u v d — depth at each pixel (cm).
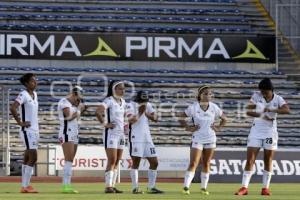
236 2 9725
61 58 8825
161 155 6819
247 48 9012
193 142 4356
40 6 9425
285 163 6675
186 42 8969
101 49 8894
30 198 3781
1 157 7256
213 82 8769
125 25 9338
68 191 4391
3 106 7281
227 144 8006
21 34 8750
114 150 4403
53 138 7900
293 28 9381
